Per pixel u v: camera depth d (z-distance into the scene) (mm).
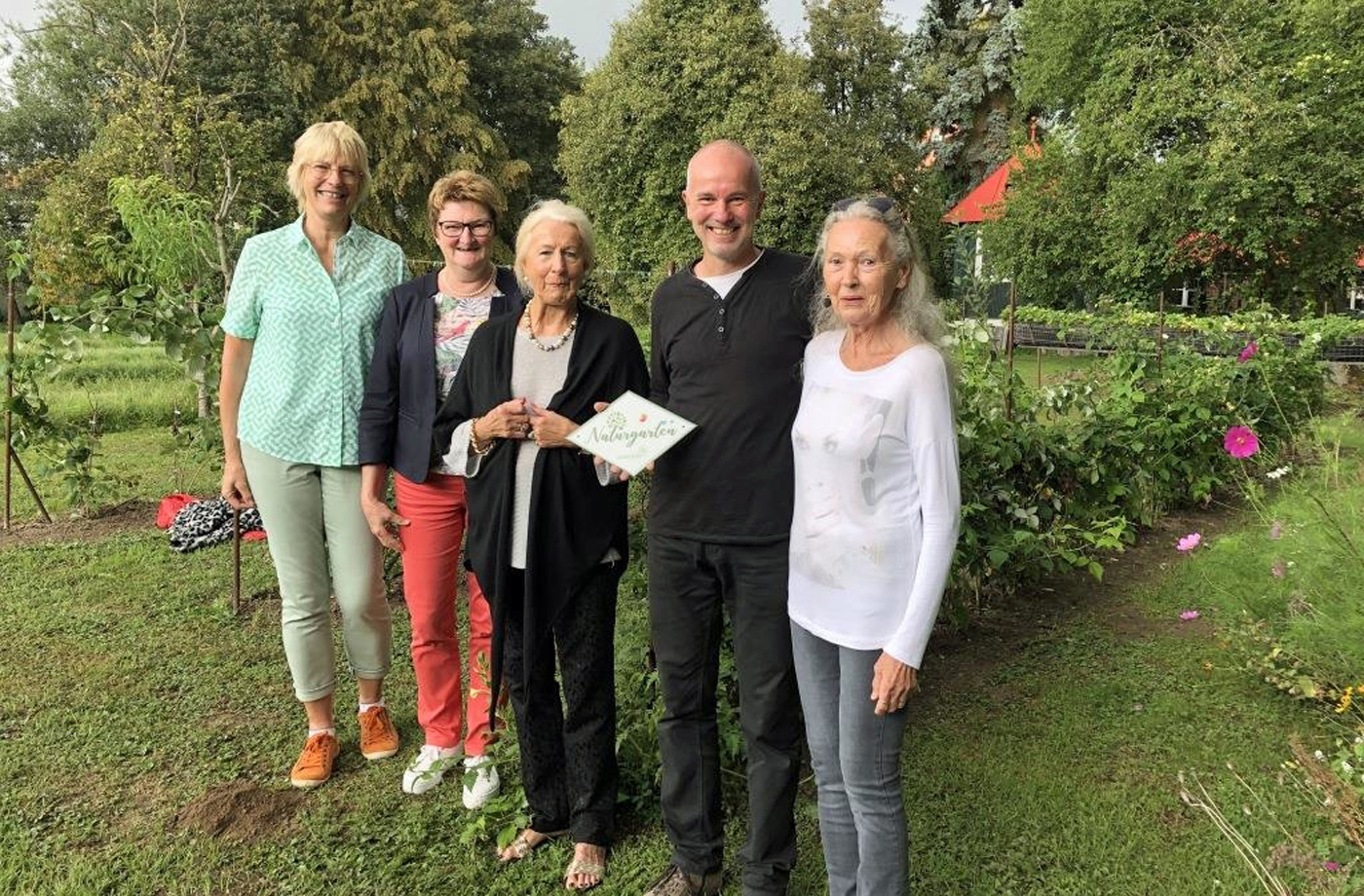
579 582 2223
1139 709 3332
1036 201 18719
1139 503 5395
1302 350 7160
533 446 2219
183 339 4742
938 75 22094
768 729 2098
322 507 2836
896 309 1857
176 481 6688
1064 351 11820
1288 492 3873
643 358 2365
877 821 1888
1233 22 15391
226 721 3275
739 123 17031
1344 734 2957
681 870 2281
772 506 2023
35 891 2367
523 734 2426
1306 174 14766
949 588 4008
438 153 25156
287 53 23078
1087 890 2361
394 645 3930
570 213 2199
